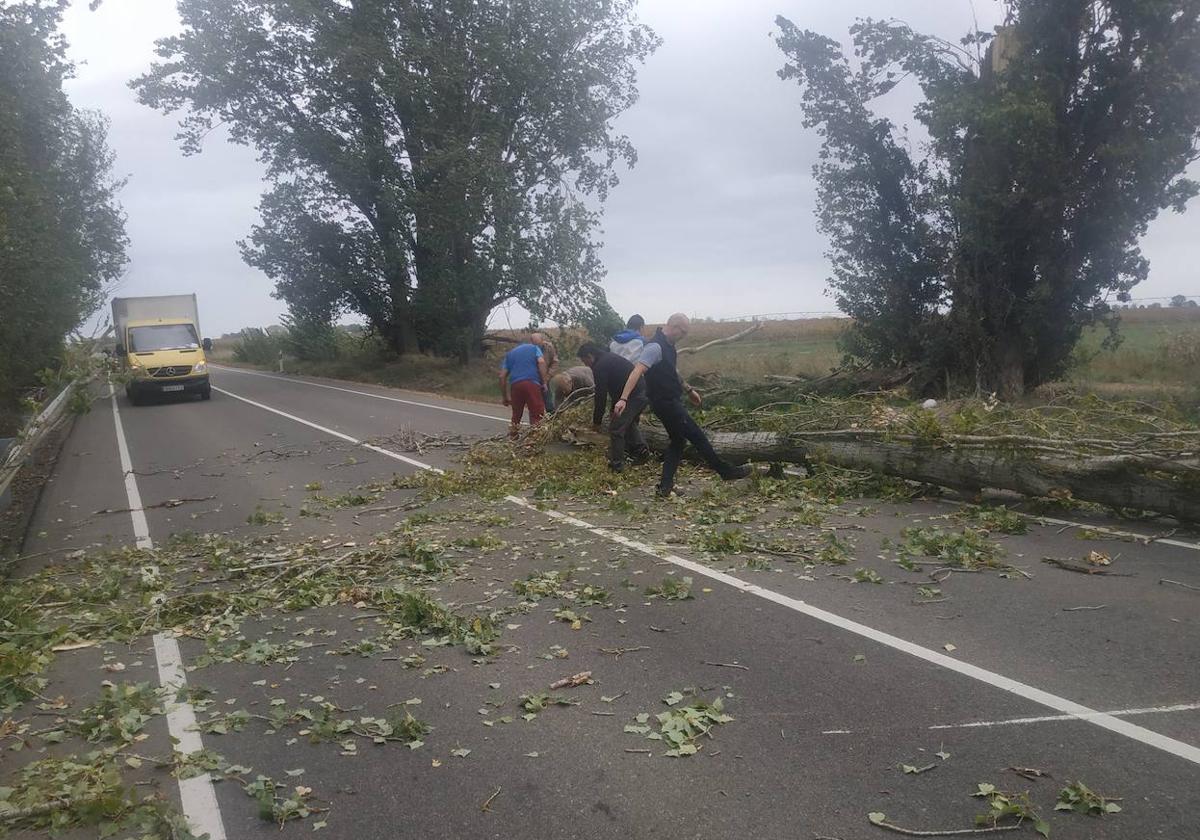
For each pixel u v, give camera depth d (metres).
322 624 5.82
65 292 20.20
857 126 18.05
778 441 10.02
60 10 14.45
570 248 29.67
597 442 12.40
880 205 18.45
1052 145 15.66
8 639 5.51
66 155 26.67
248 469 13.15
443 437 15.28
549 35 29.44
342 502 9.99
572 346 30.09
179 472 13.22
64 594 6.63
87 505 10.96
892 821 3.29
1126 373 20.44
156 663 5.24
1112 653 4.75
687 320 9.34
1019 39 16.39
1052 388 17.44
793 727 4.05
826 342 38.81
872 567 6.59
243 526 9.12
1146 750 3.72
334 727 4.20
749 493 9.57
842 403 10.89
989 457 8.27
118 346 27.31
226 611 6.00
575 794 3.57
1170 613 5.34
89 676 5.08
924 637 5.09
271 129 32.28
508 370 13.18
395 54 29.70
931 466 8.70
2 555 8.46
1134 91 15.59
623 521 8.48
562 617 5.69
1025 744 3.81
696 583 6.35
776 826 3.29
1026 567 6.44
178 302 30.52
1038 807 3.34
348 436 16.62
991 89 16.62
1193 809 3.29
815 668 4.71
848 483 9.48
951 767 3.64
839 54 18.06
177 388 26.27
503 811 3.47
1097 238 16.25
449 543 7.76
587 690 4.57
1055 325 17.02
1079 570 6.27
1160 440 7.75
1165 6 14.87
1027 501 8.46
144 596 6.25
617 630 5.44
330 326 40.34
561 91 29.62
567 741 4.02
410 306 33.38
